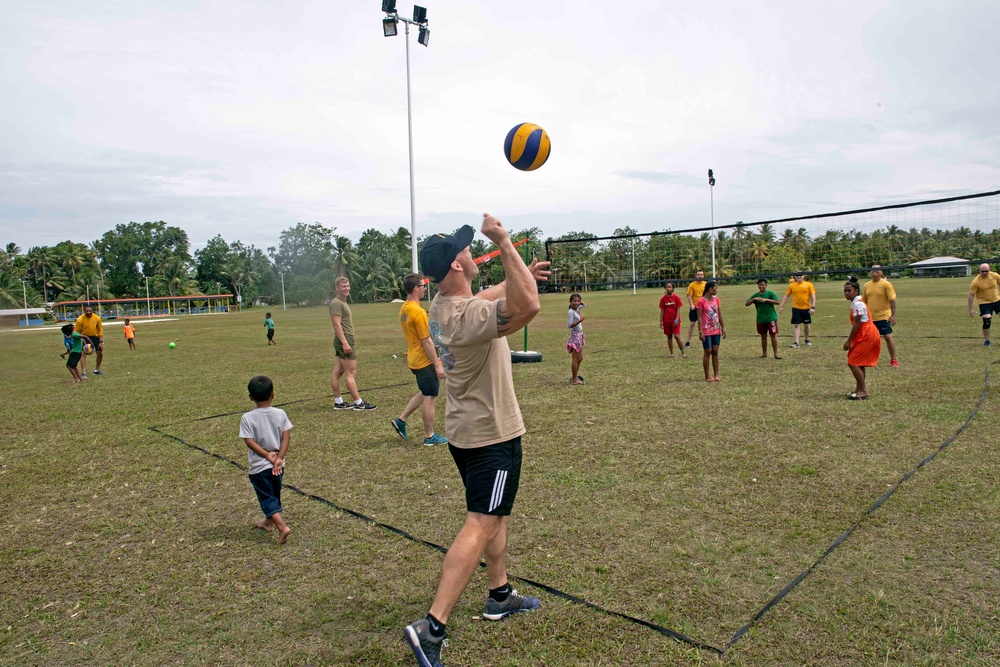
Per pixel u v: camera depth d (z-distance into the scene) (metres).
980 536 3.92
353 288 100.00
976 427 6.38
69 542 4.35
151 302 99.56
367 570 3.81
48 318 68.94
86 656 3.00
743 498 4.71
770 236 17.41
